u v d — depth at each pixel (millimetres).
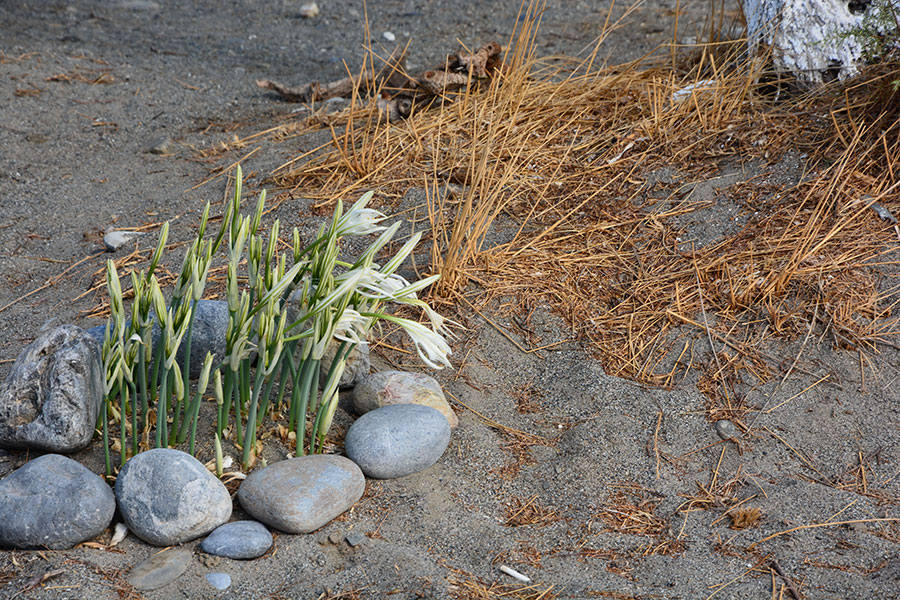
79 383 2771
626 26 7660
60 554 2453
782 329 3549
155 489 2527
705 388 3363
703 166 4500
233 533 2551
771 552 2617
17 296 3961
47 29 7711
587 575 2525
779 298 3674
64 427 2721
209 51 7535
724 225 4086
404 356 3527
